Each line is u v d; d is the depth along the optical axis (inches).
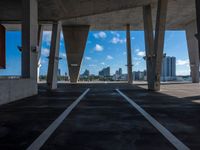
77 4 974.4
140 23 1728.6
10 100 594.9
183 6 1333.7
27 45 761.0
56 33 1163.3
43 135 266.5
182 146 226.8
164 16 964.6
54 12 1051.9
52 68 1153.4
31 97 719.7
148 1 1052.5
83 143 235.8
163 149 217.9
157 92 923.4
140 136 262.8
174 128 302.4
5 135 267.3
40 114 409.1
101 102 589.9
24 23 759.1
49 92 929.5
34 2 804.0
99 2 983.0
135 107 497.4
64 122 339.3
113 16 1528.1
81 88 1203.9
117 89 1117.1
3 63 1304.1
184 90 1039.0
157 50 982.4
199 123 333.7
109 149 217.0
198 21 567.2
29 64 765.3
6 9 1026.1
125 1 1013.2
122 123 332.5
